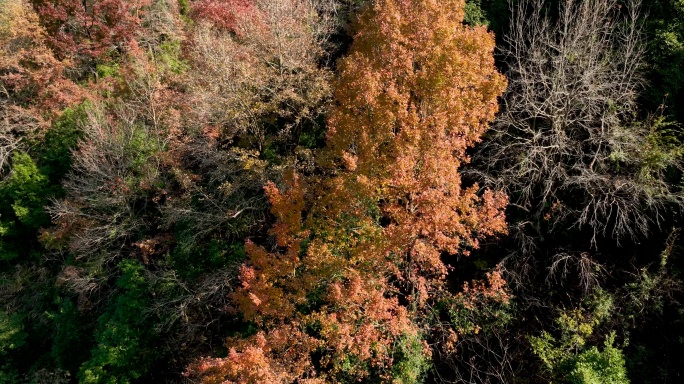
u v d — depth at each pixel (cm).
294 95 2081
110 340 2048
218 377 1445
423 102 1559
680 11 1928
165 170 2470
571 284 1895
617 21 2088
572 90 1805
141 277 2139
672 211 1800
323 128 2344
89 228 2373
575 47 1828
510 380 1825
